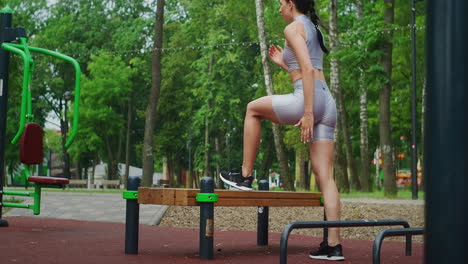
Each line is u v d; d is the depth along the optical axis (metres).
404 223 4.38
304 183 44.53
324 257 5.61
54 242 6.72
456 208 2.14
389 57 23.62
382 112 23.98
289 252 6.36
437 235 2.17
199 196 5.31
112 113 47.09
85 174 60.91
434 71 2.20
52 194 22.45
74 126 8.52
